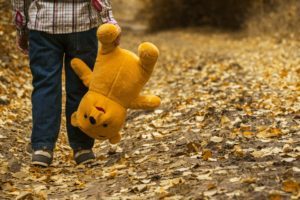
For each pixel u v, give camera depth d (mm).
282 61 12539
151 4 24469
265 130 6172
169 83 10930
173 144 6215
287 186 4324
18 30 5910
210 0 23062
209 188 4543
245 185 4512
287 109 7094
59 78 5746
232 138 6070
